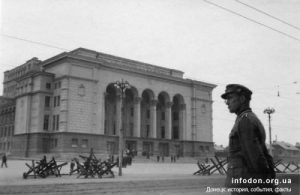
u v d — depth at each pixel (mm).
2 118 95250
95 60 71500
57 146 67438
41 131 70562
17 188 14789
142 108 87875
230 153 3525
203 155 89562
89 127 69500
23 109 75375
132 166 47438
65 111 66938
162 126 90250
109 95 80938
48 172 24188
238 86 3623
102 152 70625
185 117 88750
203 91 93438
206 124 92500
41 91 71375
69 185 16141
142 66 84938
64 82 68125
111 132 79938
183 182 18391
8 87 110625
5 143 91125
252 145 3217
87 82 70500
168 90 85875
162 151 84438
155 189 15297
